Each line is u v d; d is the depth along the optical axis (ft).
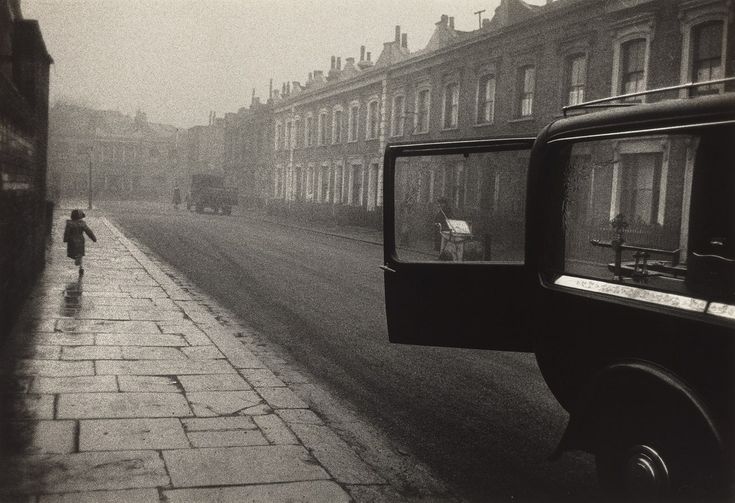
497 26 80.23
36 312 29.01
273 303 35.73
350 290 41.47
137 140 276.41
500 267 14.85
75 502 11.75
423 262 16.14
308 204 142.82
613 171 12.12
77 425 15.52
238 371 21.29
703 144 10.66
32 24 33.96
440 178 15.85
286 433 15.89
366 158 119.44
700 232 10.66
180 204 228.84
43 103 40.40
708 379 9.86
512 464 15.15
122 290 36.83
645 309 11.00
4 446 14.03
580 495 13.60
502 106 80.33
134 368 20.84
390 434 16.67
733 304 9.85
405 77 105.29
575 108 13.47
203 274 46.55
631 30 60.54
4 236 22.18
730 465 9.48
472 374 22.89
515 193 14.75
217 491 12.53
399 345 26.91
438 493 13.35
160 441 14.83
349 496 12.82
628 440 11.17
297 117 158.20
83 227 41.34
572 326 12.62
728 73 51.75
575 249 12.94
